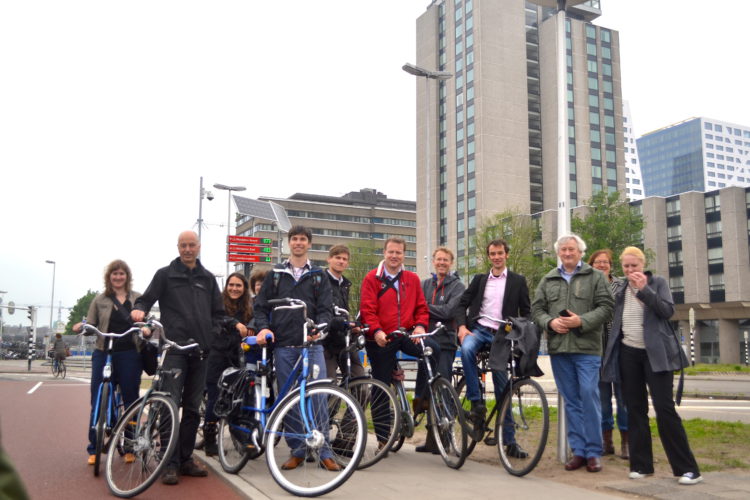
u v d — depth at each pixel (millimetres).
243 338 6539
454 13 78938
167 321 5660
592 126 76812
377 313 6414
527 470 5348
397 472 5648
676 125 191000
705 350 60094
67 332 103500
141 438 5031
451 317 6590
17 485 1070
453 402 5852
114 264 6379
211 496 4957
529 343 5574
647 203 62219
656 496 4707
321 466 5180
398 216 119875
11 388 17984
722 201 57719
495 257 6395
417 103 82875
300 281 5801
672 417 5293
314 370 5219
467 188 74375
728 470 5730
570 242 6098
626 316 5656
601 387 6676
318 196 117375
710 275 58562
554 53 76812
